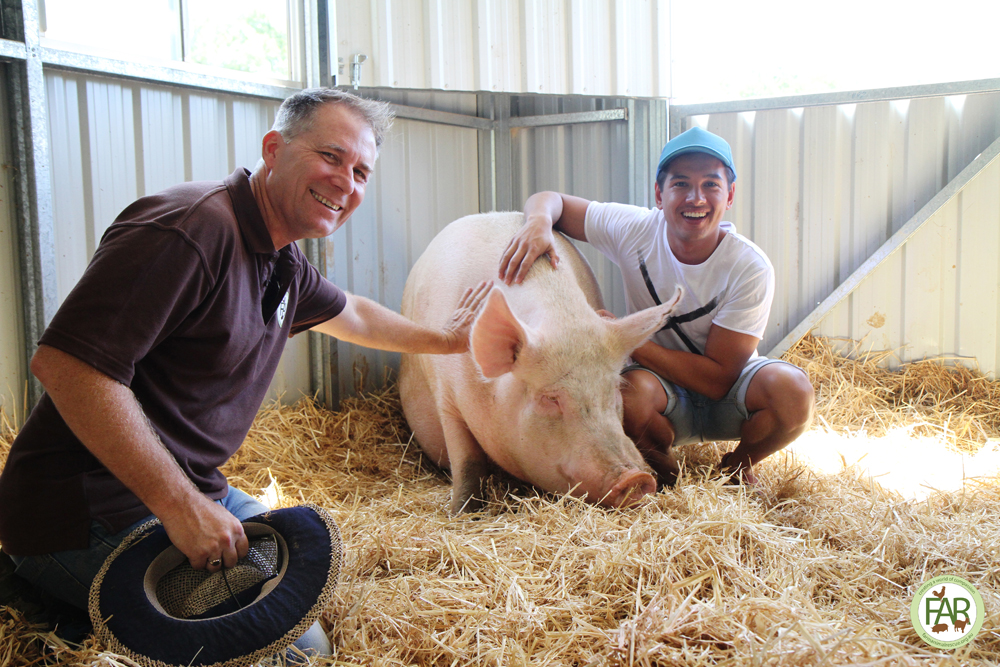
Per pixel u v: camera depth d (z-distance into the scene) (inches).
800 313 205.6
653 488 104.3
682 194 125.9
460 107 213.9
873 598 83.5
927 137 191.0
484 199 222.1
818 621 72.9
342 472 149.5
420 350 111.4
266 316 84.5
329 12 171.0
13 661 69.1
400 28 176.7
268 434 155.8
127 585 62.8
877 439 157.5
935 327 194.5
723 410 135.2
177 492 65.1
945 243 191.2
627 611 77.6
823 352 198.2
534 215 140.5
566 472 111.5
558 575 83.3
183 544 64.6
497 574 84.0
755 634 69.4
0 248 129.3
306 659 68.1
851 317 201.0
